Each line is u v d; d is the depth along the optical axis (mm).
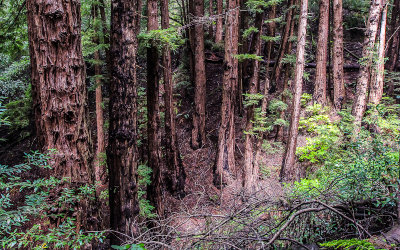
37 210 2475
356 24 15273
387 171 2637
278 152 10109
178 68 13703
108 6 9023
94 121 12219
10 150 11281
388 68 11656
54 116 3730
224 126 9398
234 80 9203
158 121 7664
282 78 12867
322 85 10508
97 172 9234
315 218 2865
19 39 6965
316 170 7590
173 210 8625
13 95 12328
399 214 2367
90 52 7598
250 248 2701
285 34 10625
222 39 14766
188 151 11102
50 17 3543
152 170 7746
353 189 2773
